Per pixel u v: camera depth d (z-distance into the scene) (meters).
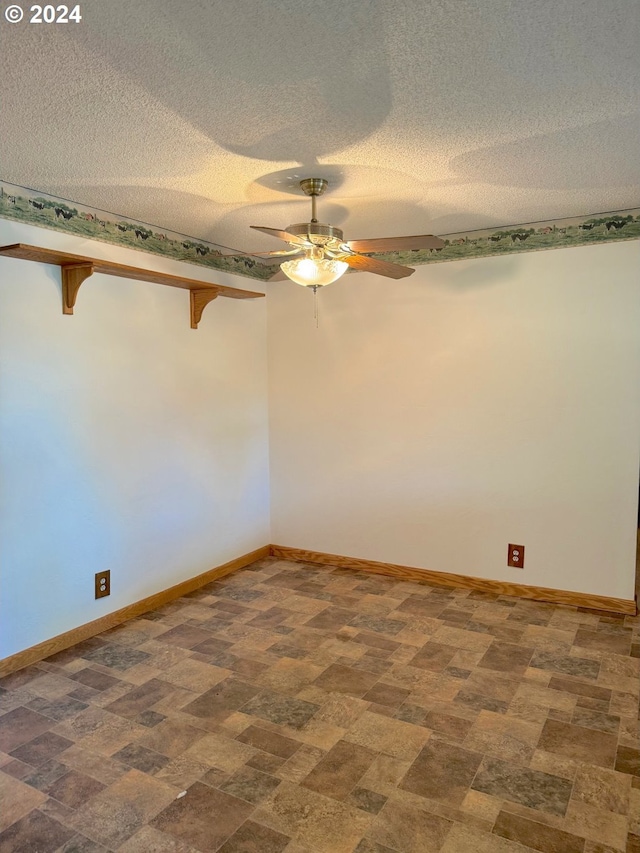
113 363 3.21
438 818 1.83
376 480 4.07
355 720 2.35
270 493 4.51
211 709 2.43
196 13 1.40
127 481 3.33
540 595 3.59
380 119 2.00
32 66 1.64
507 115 1.99
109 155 2.29
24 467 2.78
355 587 3.85
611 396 3.35
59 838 1.76
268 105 1.89
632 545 3.36
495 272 3.59
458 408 3.76
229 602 3.60
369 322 4.01
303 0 1.35
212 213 3.13
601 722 2.32
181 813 1.86
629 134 2.15
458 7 1.39
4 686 2.62
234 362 4.11
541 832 1.77
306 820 1.82
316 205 2.96
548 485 3.54
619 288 3.29
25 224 2.73
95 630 3.16
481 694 2.53
